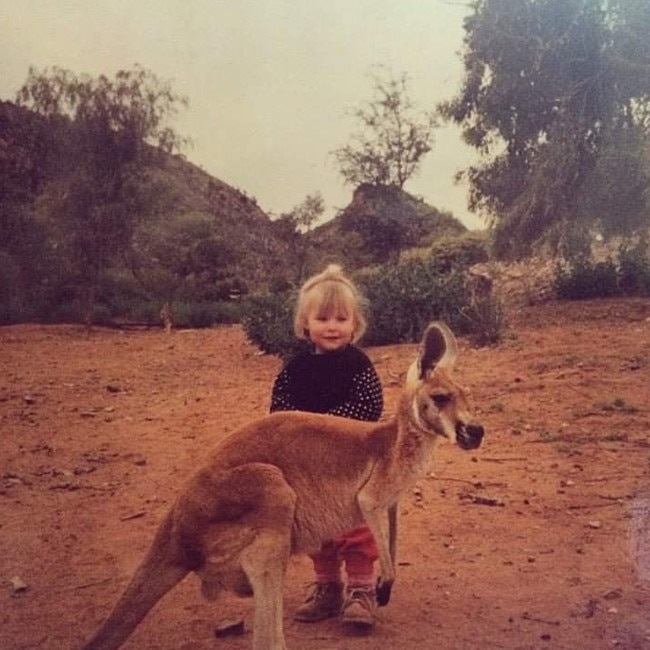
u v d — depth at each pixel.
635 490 5.83
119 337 13.10
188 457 7.13
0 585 4.67
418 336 11.57
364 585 4.07
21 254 12.52
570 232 11.39
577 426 7.62
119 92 11.52
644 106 10.03
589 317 11.62
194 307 13.82
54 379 10.45
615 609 4.16
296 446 3.74
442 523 5.48
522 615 4.14
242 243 13.09
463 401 3.68
